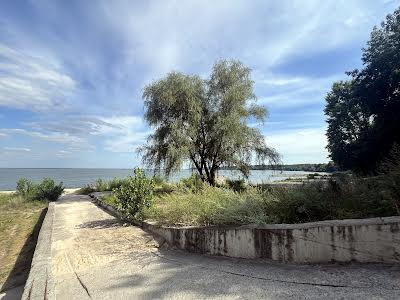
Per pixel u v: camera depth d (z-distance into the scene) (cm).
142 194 991
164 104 2256
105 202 1595
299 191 650
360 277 423
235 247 593
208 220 698
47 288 460
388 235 457
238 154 2291
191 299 413
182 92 2259
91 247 725
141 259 626
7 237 995
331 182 661
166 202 947
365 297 366
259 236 562
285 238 531
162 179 2247
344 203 573
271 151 2333
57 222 1107
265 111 2378
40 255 632
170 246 716
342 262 484
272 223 584
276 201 642
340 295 379
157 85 2303
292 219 593
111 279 520
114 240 780
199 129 2308
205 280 478
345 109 3834
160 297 429
